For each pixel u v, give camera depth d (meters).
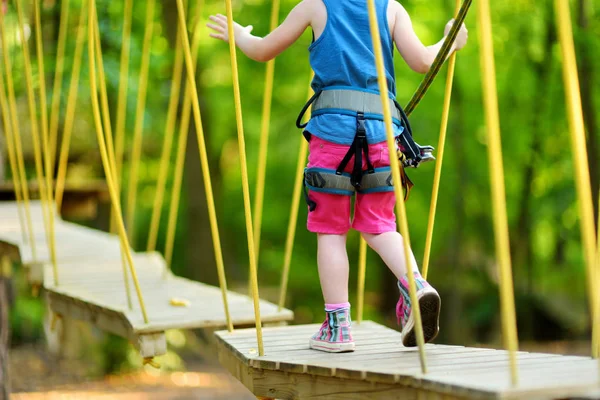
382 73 4.38
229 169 28.94
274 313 7.29
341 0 5.48
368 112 5.29
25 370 18.41
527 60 23.19
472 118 24.41
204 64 24.20
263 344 6.07
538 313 26.92
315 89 5.52
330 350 5.55
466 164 24.91
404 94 22.92
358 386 4.78
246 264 30.05
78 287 8.70
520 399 3.72
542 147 24.41
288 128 26.88
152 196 30.03
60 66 11.02
